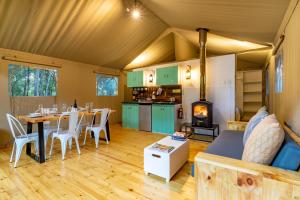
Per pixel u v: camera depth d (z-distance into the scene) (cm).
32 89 449
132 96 670
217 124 443
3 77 390
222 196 120
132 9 376
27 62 424
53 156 308
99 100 609
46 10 325
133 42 511
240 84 688
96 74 602
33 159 295
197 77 483
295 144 121
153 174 239
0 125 386
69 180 224
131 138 438
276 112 345
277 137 124
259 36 340
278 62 311
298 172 106
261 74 667
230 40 423
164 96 546
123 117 579
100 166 267
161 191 200
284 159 116
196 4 270
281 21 253
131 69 655
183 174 240
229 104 434
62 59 499
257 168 111
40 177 231
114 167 263
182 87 509
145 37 504
